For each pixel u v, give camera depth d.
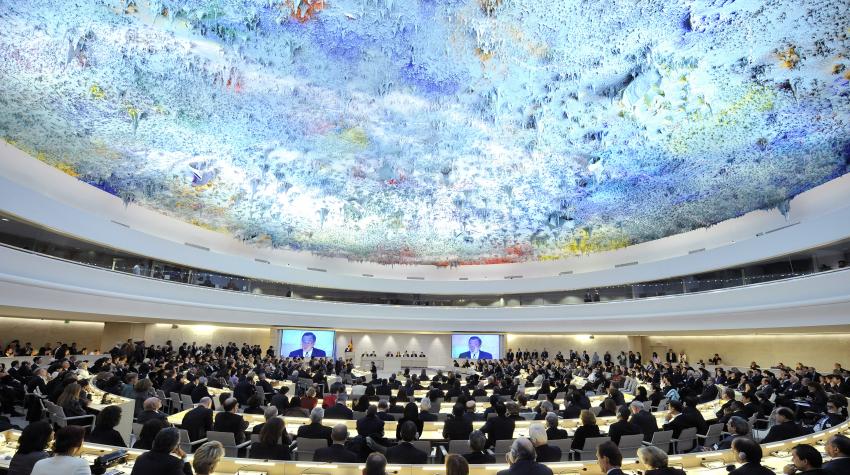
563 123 23.39
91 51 16.86
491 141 25.89
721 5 15.56
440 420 10.83
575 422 10.27
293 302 33.81
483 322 36.94
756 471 4.96
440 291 38.38
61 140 19.06
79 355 22.22
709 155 21.83
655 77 18.97
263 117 22.73
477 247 36.62
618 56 18.69
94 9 15.73
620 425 7.98
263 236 32.25
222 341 32.34
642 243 31.00
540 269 37.56
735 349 27.88
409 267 40.38
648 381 19.77
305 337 34.25
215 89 20.52
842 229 17.98
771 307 21.00
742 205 23.62
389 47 19.64
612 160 24.91
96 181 21.83
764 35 15.91
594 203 29.02
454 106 23.16
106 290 21.56
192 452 7.36
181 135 22.05
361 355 36.97
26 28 15.20
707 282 25.47
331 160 27.17
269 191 28.48
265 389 15.08
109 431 6.66
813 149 18.94
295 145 25.22
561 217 31.45
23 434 4.93
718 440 9.41
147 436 6.33
